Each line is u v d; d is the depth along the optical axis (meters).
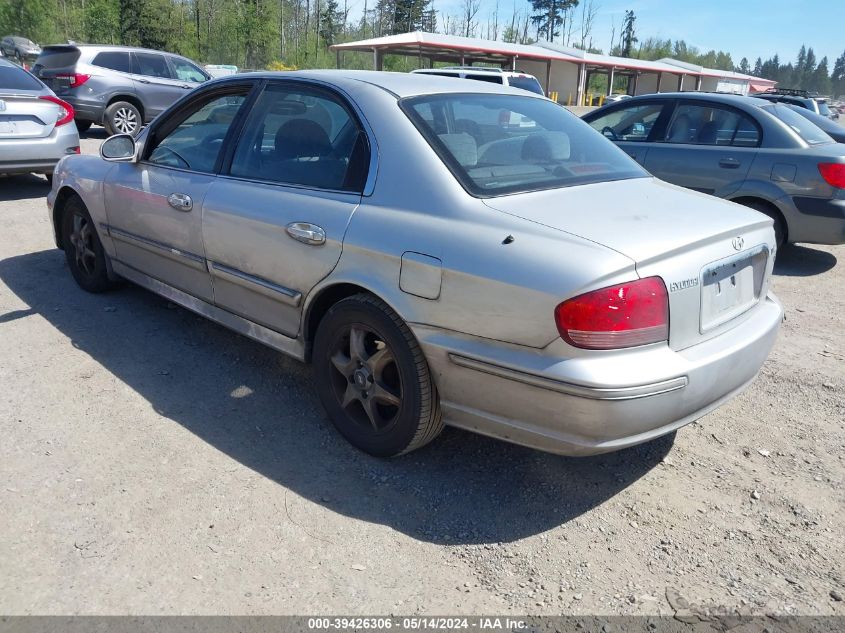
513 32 78.25
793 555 2.64
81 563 2.45
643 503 2.93
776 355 4.56
